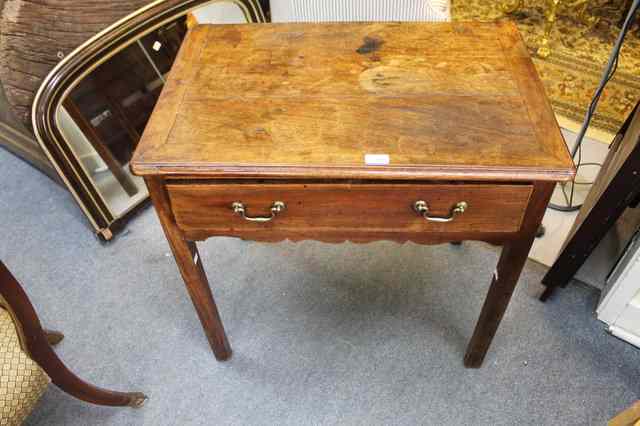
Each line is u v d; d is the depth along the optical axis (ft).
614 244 4.50
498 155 2.39
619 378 3.70
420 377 3.79
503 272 2.92
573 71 6.48
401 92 2.78
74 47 3.96
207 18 4.81
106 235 4.92
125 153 5.16
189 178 2.50
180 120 2.66
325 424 3.58
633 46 6.82
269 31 3.30
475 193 2.44
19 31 3.79
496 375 3.77
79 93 4.46
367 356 3.93
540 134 2.49
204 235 2.82
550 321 4.06
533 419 3.53
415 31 3.23
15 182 5.77
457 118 2.60
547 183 2.38
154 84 5.11
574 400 3.60
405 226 2.68
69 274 4.71
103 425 3.65
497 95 2.74
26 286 4.62
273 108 2.72
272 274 4.56
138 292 4.52
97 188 4.70
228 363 3.96
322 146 2.47
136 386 3.85
